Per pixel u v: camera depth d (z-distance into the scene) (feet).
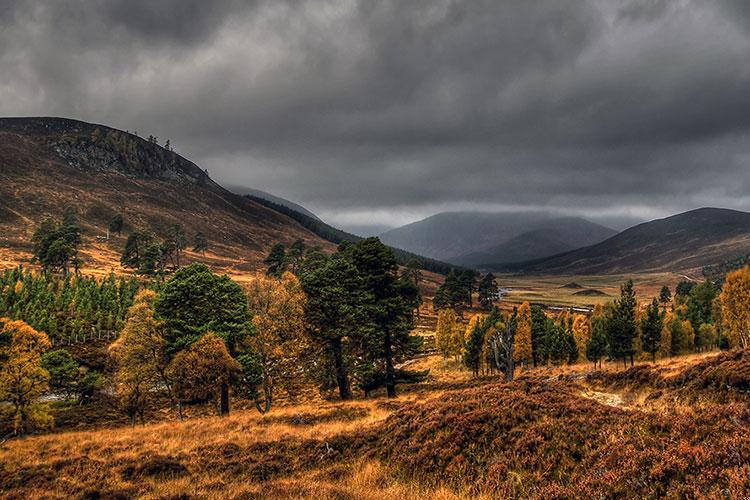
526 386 61.46
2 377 104.27
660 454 29.30
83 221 611.47
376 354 106.83
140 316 98.94
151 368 98.22
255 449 56.08
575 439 37.55
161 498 39.63
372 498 36.37
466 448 42.22
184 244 555.28
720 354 59.57
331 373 112.27
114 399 146.61
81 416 132.36
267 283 105.50
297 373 124.98
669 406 49.60
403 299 110.11
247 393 100.68
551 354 193.67
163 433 69.77
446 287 362.12
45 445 64.69
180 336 99.09
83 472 49.75
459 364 225.97
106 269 416.26
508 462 37.19
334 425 67.62
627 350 172.35
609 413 41.83
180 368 90.89
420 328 331.77
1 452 61.62
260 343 100.58
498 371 177.68
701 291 284.00
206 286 100.94
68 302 230.27
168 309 101.24
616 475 28.84
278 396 139.13
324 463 50.03
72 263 355.97
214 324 97.96
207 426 74.59
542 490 31.01
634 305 175.22
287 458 52.24
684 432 32.35
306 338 105.91
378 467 45.55
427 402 60.23
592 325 217.56
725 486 24.11
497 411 46.47
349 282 105.50
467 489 35.96
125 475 48.98
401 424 53.98
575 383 78.33
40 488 45.73
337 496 37.06
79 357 185.26
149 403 140.26
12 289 223.71
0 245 447.83
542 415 44.34
